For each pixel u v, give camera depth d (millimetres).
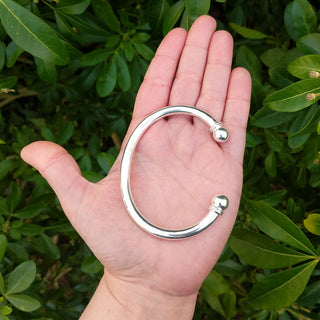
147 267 285
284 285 290
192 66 320
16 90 440
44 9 323
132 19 372
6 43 337
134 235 283
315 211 344
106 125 425
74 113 440
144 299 290
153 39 364
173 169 308
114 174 301
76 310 390
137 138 301
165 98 323
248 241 306
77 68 405
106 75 345
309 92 276
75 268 407
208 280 381
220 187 302
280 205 404
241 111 314
